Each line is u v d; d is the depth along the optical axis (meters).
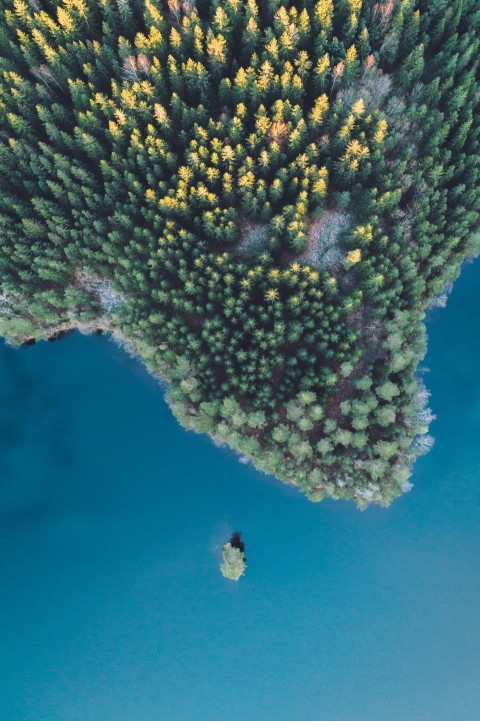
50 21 59.94
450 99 60.91
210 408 59.16
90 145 59.16
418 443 61.53
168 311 61.94
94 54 61.03
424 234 60.69
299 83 58.12
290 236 59.09
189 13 60.12
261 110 57.06
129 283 61.25
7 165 62.00
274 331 58.41
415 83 61.69
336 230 62.34
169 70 59.91
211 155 57.94
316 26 59.78
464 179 61.81
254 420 58.38
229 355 59.47
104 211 62.12
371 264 60.12
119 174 60.22
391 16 60.16
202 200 58.41
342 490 60.59
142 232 59.06
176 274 61.12
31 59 61.47
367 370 61.50
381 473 58.69
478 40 60.50
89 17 60.84
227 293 57.91
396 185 60.41
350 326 61.88
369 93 59.31
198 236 61.03
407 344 61.53
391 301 60.97
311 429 61.50
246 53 60.94
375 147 58.22
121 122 58.53
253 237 62.53
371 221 58.56
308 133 59.78
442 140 60.00
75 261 62.84
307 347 60.91
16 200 62.19
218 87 61.47
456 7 61.38
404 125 59.81
